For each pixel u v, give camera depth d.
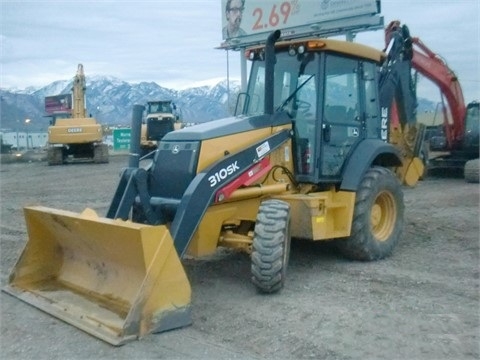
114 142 42.34
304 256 7.95
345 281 6.75
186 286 5.29
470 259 7.71
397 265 7.46
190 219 5.80
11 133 60.75
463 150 17.08
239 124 6.64
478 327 5.28
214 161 6.28
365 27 16.62
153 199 6.34
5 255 8.44
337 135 7.33
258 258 6.07
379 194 7.69
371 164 8.01
